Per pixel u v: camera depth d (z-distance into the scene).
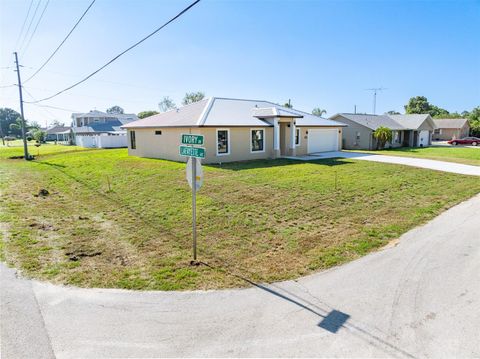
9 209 10.13
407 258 6.10
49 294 4.96
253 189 12.01
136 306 4.63
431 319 4.20
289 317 4.32
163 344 3.82
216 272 5.69
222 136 19.89
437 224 8.10
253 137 21.48
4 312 4.48
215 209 9.59
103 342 3.86
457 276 5.35
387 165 18.34
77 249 6.79
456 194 11.42
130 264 6.05
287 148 24.11
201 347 3.76
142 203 10.55
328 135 28.39
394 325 4.10
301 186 12.47
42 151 35.41
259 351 3.68
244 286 5.20
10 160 26.41
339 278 5.39
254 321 4.25
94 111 63.78
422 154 26.89
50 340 3.89
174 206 10.00
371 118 38.59
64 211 9.91
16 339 3.91
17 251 6.66
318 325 4.14
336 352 3.63
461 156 25.20
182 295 4.93
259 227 8.04
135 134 24.83
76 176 16.38
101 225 8.47
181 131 20.06
